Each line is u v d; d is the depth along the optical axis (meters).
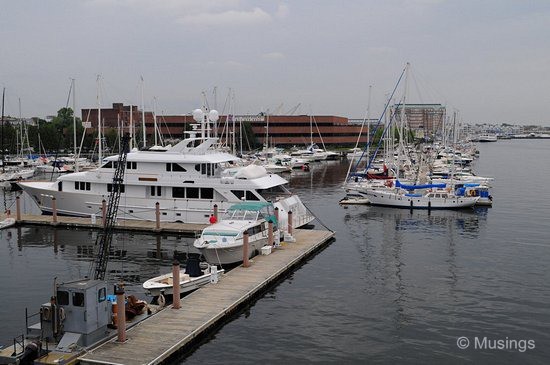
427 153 121.75
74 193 47.88
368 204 64.00
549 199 68.12
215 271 28.84
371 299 27.97
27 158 114.81
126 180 46.06
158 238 42.53
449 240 42.94
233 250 33.19
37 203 50.62
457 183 69.00
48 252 38.72
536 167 127.69
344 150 167.00
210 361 20.75
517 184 87.38
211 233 34.06
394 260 36.25
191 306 25.02
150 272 33.72
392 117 95.44
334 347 22.02
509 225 49.53
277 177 48.91
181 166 45.41
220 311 24.38
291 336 23.14
